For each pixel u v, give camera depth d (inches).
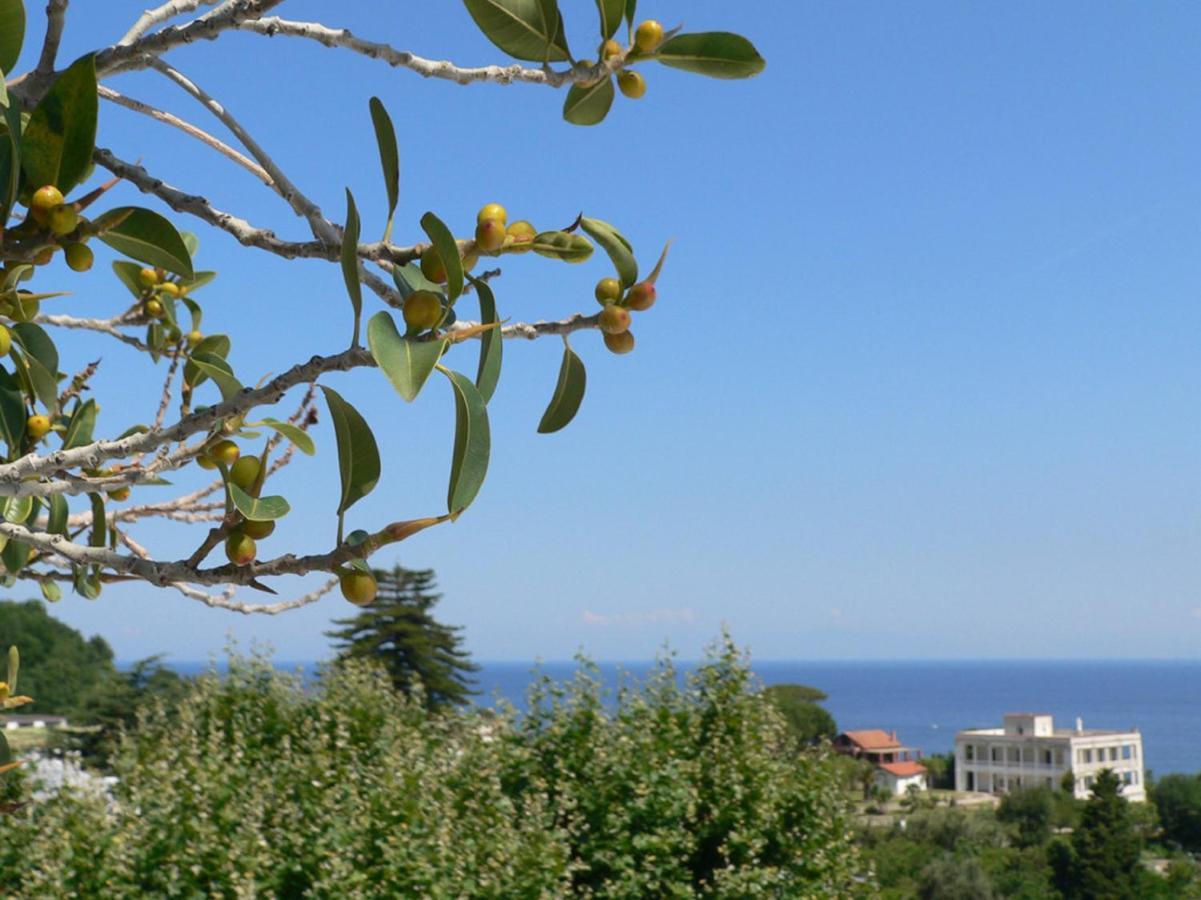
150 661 1127.6
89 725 1087.6
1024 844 2341.3
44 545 62.4
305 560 56.4
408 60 73.2
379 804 306.2
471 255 61.4
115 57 70.1
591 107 80.1
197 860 275.1
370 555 54.6
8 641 1433.3
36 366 93.3
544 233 64.4
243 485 60.0
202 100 74.2
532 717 382.0
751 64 77.0
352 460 56.1
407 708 435.2
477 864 305.0
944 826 2395.4
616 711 386.9
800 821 380.8
